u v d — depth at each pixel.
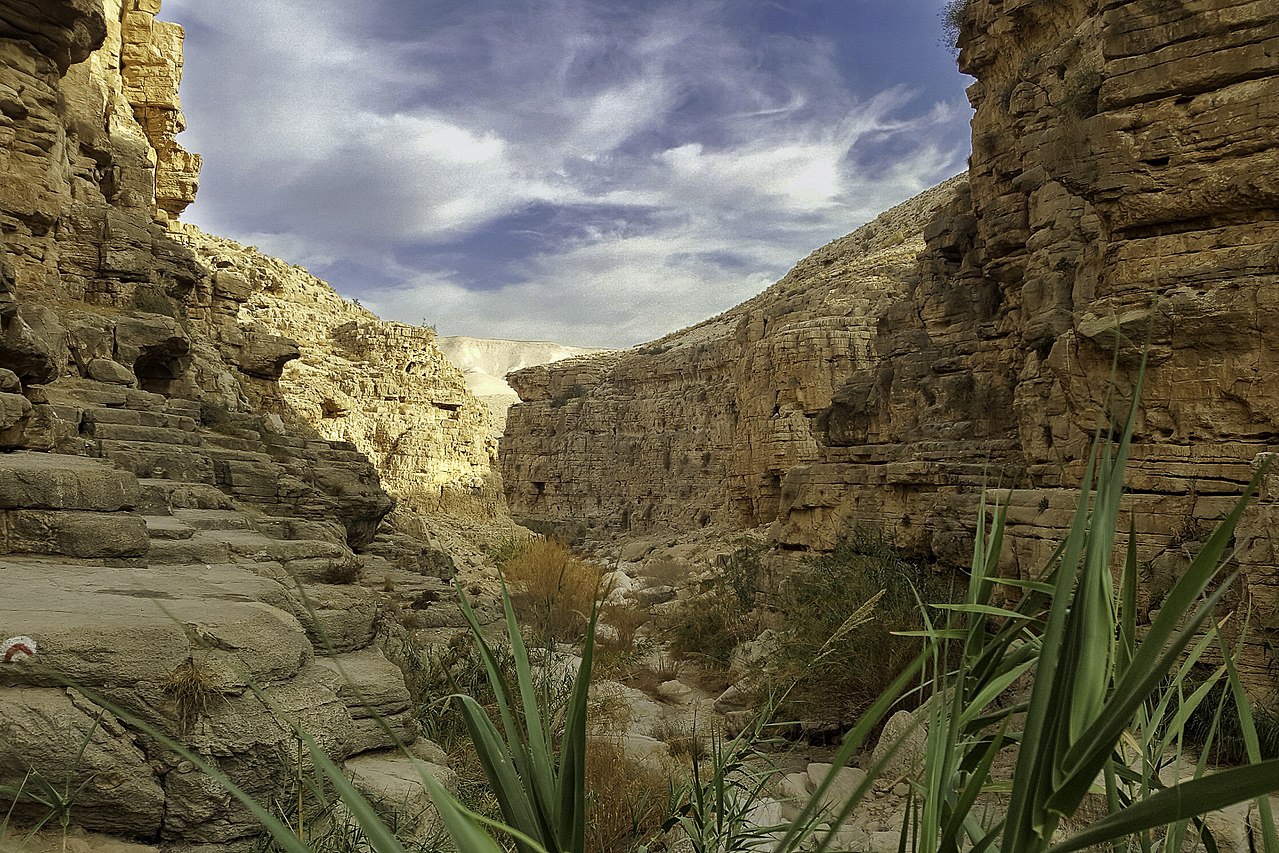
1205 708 6.99
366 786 5.09
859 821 6.84
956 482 14.46
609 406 62.91
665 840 5.76
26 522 6.55
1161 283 8.91
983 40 16.61
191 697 4.31
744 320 52.44
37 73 14.89
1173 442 8.81
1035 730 1.57
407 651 9.16
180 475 12.03
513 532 33.25
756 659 12.73
